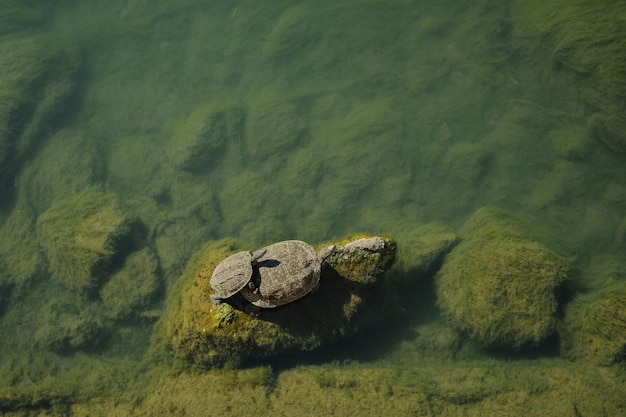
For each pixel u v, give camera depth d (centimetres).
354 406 277
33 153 340
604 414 272
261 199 327
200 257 302
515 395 278
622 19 313
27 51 353
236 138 341
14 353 304
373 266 282
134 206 327
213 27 367
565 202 314
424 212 323
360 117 337
